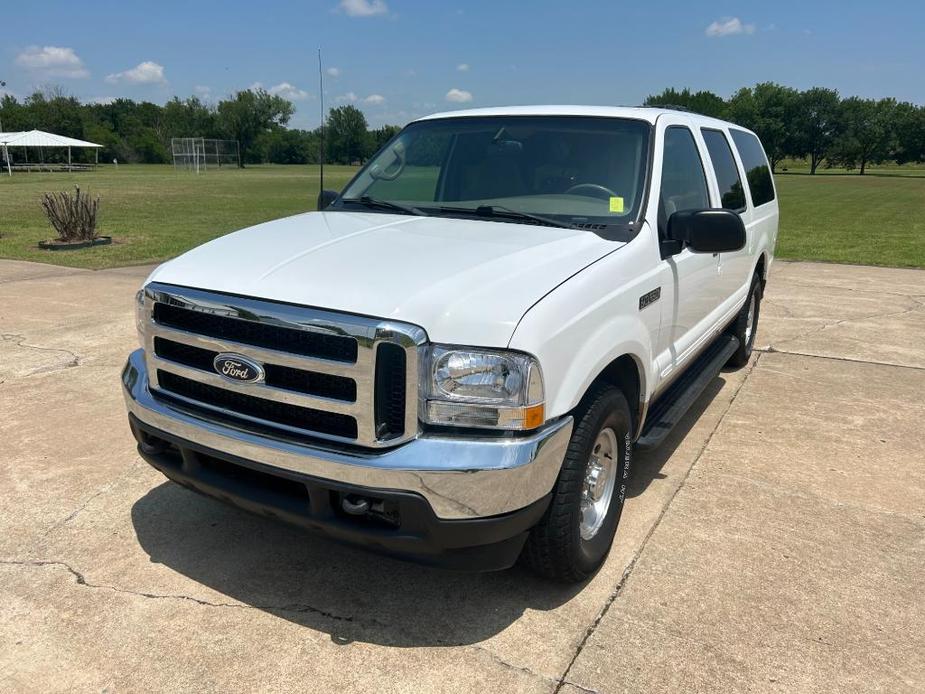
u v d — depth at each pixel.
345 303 2.62
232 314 2.77
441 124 4.48
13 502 3.97
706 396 5.95
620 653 2.86
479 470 2.54
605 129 4.03
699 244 3.58
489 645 2.91
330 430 2.70
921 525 3.88
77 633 2.94
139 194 32.81
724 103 109.94
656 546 3.64
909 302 9.75
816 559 3.53
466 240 3.24
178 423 3.00
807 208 29.84
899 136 104.38
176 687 2.66
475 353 2.56
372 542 2.68
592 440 3.04
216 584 3.28
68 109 100.62
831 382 6.32
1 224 18.64
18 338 7.14
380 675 2.73
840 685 2.71
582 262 3.10
